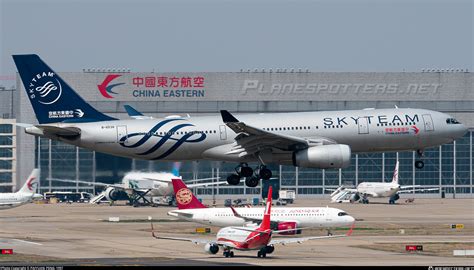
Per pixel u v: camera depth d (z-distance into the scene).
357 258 188.25
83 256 191.88
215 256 193.50
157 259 185.50
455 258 187.12
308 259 187.12
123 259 184.75
